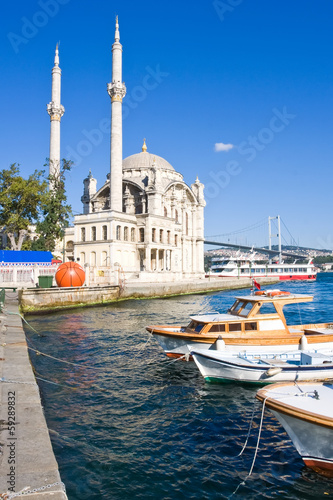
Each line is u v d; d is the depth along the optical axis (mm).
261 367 13797
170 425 11336
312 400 9047
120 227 63969
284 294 19141
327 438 8344
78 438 10305
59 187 64562
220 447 10047
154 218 67500
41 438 7402
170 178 83062
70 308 39375
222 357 15242
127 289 49344
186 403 13109
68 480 8281
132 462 9172
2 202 55406
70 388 14367
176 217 81062
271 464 9242
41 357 18906
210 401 13305
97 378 15664
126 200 75812
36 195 56594
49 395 13523
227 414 12203
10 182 57469
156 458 9406
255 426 11359
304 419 8195
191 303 46312
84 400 13164
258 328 17734
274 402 8789
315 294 63469
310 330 18672
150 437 10531
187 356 16641
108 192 79500
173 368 17156
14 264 45500
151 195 70875
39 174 59156
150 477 8562
